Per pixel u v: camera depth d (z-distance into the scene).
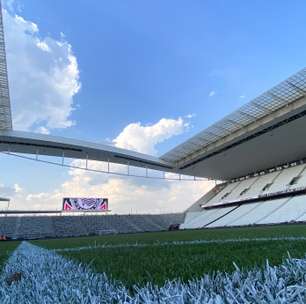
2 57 27.39
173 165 53.66
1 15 24.39
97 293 2.17
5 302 2.13
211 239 11.47
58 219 47.84
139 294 1.93
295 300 1.51
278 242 7.00
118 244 11.87
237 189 52.69
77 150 46.75
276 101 31.89
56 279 2.93
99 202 51.75
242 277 2.17
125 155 49.22
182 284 2.14
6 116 36.53
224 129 39.09
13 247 14.79
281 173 46.41
